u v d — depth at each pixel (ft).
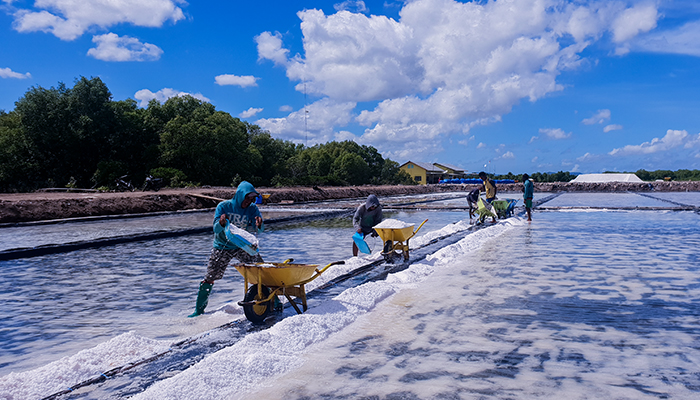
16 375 10.69
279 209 86.22
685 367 11.49
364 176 279.08
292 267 15.02
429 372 11.25
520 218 57.06
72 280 24.36
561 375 11.02
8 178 135.64
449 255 28.96
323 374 11.18
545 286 20.93
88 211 67.77
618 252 30.96
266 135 226.79
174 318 16.97
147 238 42.29
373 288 19.10
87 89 156.76
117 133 158.61
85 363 11.76
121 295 20.81
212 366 10.71
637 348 12.91
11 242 40.60
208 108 203.82
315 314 15.26
